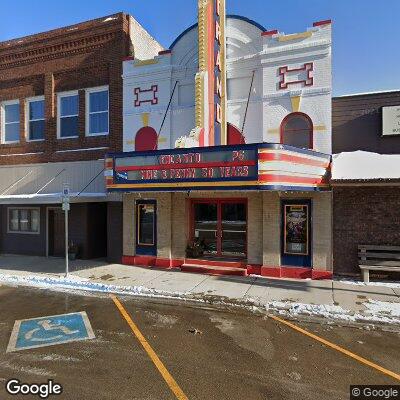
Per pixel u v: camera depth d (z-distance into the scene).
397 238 10.16
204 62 10.59
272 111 11.28
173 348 6.14
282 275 10.82
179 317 7.73
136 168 10.00
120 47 13.63
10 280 11.01
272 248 10.88
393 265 9.98
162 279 10.73
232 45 11.93
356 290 9.28
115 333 6.82
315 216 10.48
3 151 16.05
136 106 13.24
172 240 12.38
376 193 10.31
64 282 10.62
